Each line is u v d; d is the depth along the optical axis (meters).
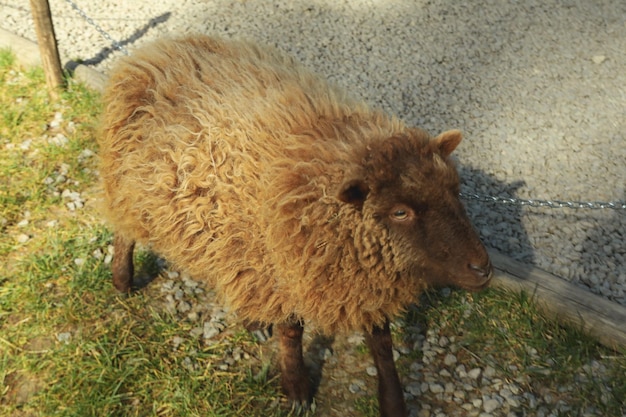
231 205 0.99
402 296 0.99
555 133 1.82
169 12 2.38
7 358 1.23
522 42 2.19
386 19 2.33
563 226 1.53
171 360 1.25
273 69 1.10
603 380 1.19
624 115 1.87
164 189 1.05
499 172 1.69
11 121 1.81
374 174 0.89
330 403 1.19
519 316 1.30
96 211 1.57
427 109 1.91
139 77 1.14
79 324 1.31
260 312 1.07
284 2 2.43
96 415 1.14
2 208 1.55
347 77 2.03
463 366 1.24
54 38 1.85
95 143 1.75
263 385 1.20
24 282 1.38
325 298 0.98
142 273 1.43
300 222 0.93
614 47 2.15
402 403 1.11
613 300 1.35
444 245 0.89
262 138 0.99
